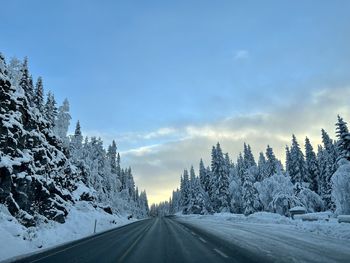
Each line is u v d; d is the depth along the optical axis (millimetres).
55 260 11930
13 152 24703
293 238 16109
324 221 23891
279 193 51469
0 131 23469
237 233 20969
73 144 62000
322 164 69500
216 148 85250
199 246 15047
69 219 32312
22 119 29641
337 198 34156
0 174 21531
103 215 47344
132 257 12109
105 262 11094
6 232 16781
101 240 20156
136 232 26953
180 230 27766
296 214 34750
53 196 32312
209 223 37438
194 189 106500
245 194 66562
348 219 19531
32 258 12742
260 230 22438
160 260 11188
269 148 84062
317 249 11789
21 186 24219
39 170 30312
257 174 85438
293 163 71438
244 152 96688
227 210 78875
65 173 44875
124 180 135375
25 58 42562
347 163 38875
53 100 52312
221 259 10727
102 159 80375
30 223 22891
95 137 81375
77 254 13516
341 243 13414
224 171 82125
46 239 20266
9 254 14086
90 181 64938
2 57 26562
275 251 11703
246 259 10391
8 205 21828
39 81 45938
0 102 24672
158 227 34000
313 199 50969
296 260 9586
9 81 25984
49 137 40500
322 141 73062
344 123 44250
